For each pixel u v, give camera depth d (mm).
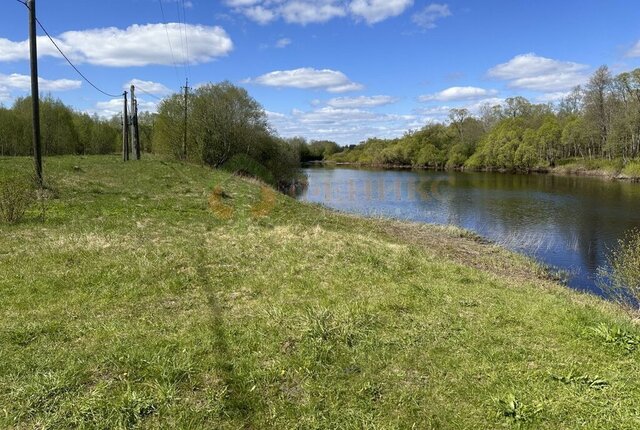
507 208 27281
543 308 5961
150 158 36062
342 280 6980
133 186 18438
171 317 5145
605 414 3420
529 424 3311
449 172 70312
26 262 6941
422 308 5738
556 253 15539
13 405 3254
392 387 3777
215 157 37531
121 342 4328
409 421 3322
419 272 7883
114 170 23625
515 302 6281
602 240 17672
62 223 10258
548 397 3646
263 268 7496
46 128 43969
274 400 3531
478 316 5508
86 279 6316
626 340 4664
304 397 3592
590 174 52844
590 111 57375
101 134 56125
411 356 4316
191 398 3480
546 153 63031
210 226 11594
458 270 8453
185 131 36188
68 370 3727
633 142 50594
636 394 3689
